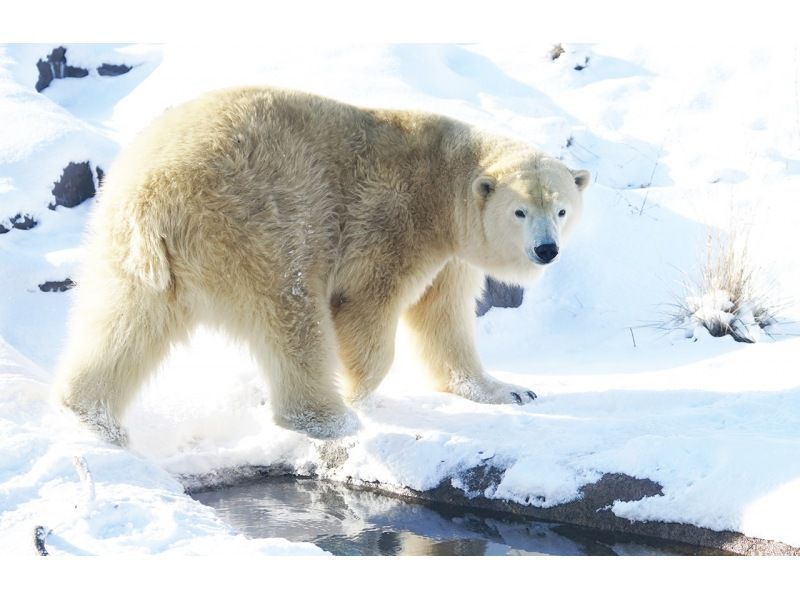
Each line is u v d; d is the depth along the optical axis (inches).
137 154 368.8
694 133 817.5
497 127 719.7
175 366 490.6
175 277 362.0
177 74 789.2
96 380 358.9
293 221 378.6
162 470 348.2
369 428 418.0
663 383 466.0
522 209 406.3
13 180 583.5
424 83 791.7
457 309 462.6
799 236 660.1
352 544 343.6
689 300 586.2
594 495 357.1
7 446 331.3
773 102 845.8
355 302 418.3
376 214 412.2
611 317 613.6
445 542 347.3
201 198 359.6
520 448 385.4
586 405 441.7
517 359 563.5
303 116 399.9
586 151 781.3
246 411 447.5
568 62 899.4
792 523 313.1
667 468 350.6
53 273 527.8
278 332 374.6
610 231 674.8
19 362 426.0
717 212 700.7
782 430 377.4
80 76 839.1
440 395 462.3
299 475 419.8
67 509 294.2
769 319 576.7
